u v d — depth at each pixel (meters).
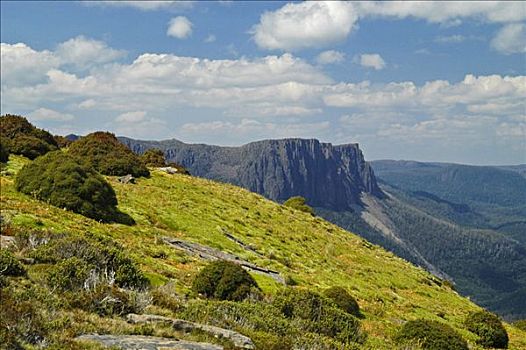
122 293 16.16
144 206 38.47
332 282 35.31
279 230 45.97
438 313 35.34
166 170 57.94
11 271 16.20
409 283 43.88
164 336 13.30
